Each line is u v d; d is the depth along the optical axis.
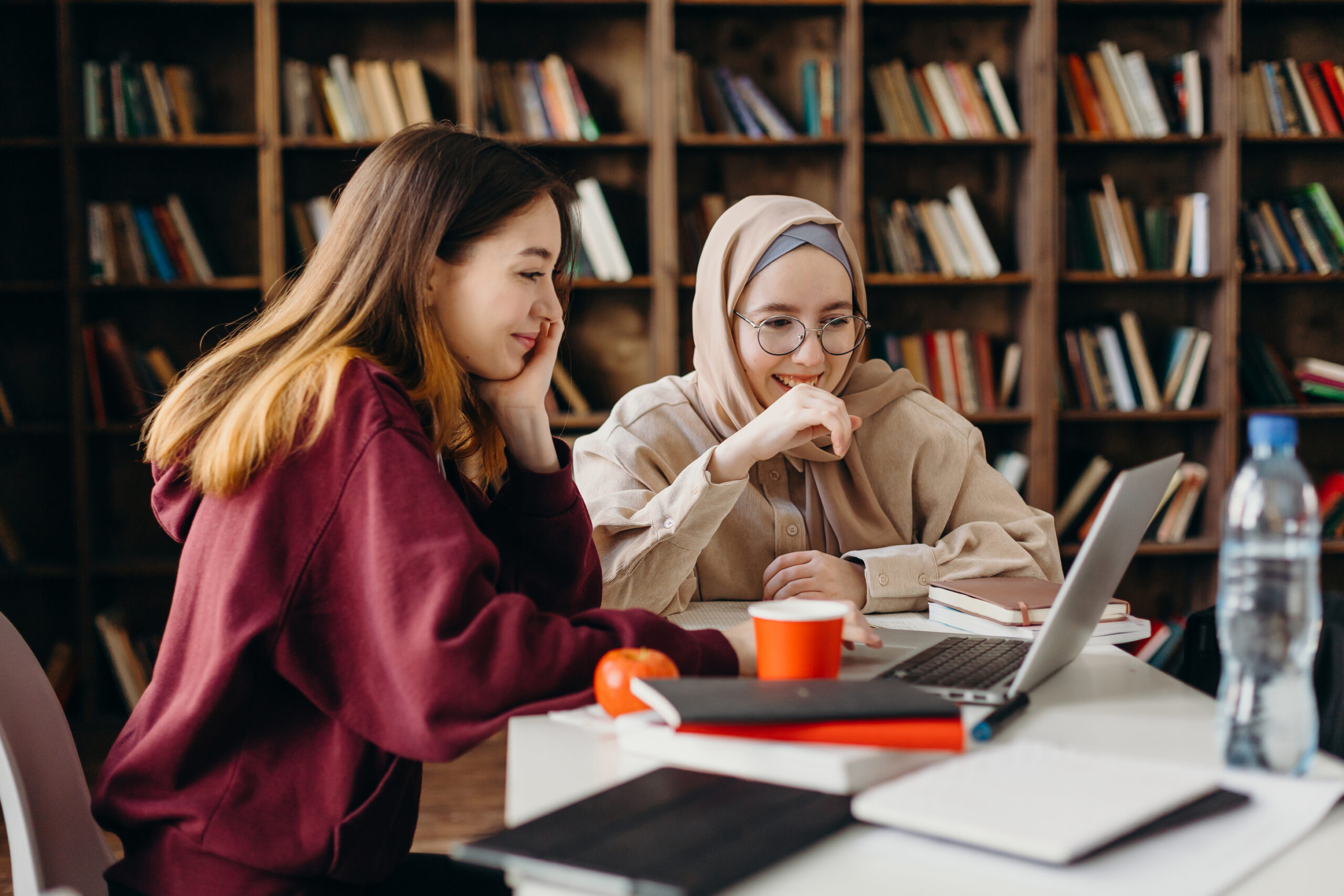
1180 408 3.41
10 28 3.25
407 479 0.88
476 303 1.11
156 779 0.93
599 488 1.69
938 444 1.76
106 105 3.12
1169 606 3.62
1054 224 3.27
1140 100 3.33
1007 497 1.78
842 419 1.42
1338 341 3.61
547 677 0.85
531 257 1.12
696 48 3.43
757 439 1.44
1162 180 3.54
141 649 3.19
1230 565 0.77
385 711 0.86
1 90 3.25
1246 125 3.38
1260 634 0.75
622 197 3.44
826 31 3.43
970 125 3.31
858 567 1.52
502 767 2.74
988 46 3.48
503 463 1.36
